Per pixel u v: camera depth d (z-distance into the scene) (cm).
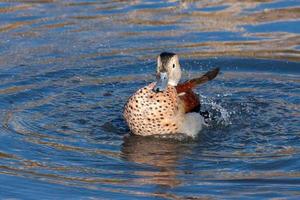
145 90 1242
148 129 1238
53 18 1844
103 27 1780
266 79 1504
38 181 1057
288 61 1561
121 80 1505
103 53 1630
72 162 1129
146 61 1581
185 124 1246
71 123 1302
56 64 1568
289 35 1703
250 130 1273
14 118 1306
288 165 1110
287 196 998
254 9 1886
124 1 1988
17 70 1530
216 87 1480
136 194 1020
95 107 1376
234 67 1565
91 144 1209
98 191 1027
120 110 1370
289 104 1385
